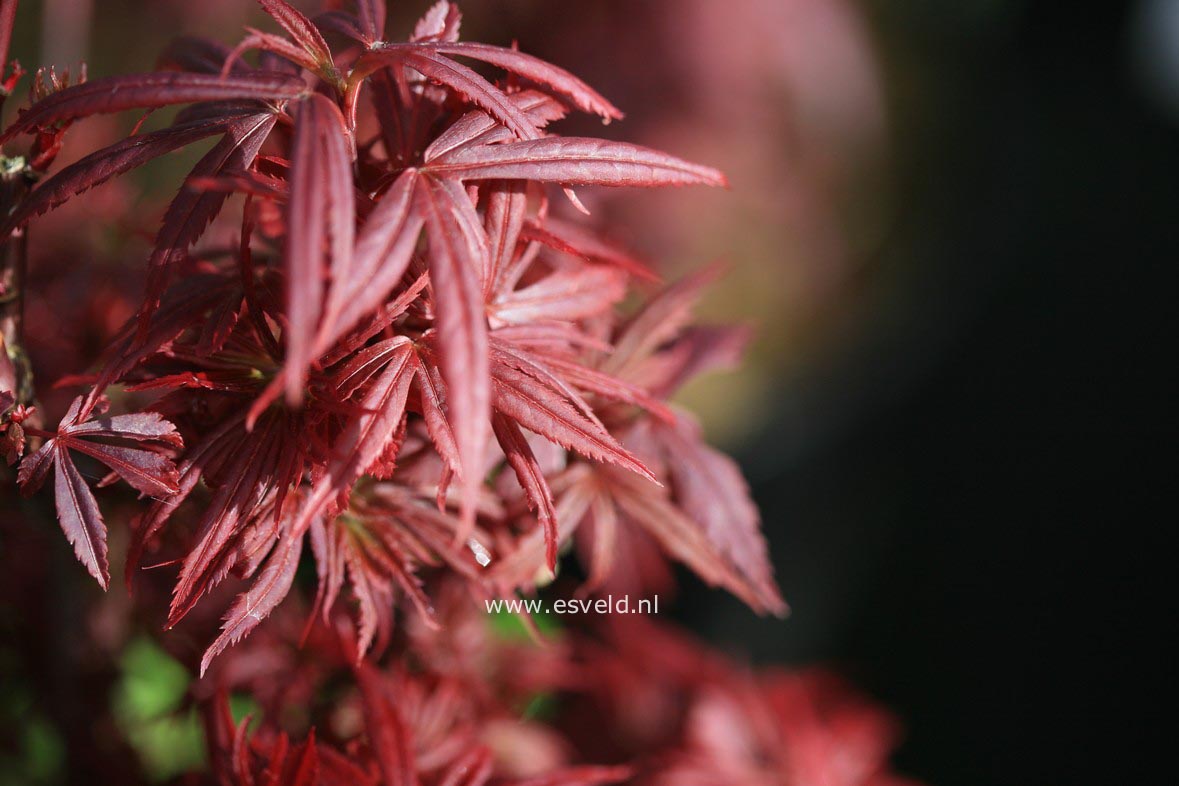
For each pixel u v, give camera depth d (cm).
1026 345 143
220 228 41
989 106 154
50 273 43
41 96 33
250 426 28
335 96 32
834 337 138
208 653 31
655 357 37
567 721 57
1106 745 112
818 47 111
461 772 36
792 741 50
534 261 35
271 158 31
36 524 38
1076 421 137
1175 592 121
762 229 120
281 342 32
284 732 34
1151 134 158
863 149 125
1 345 32
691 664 56
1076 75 164
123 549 40
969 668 119
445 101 33
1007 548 128
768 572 36
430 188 30
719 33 100
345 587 37
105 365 31
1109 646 119
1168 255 146
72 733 41
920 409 138
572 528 35
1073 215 152
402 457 34
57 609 40
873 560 125
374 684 36
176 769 45
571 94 31
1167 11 159
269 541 32
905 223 139
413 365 31
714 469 37
